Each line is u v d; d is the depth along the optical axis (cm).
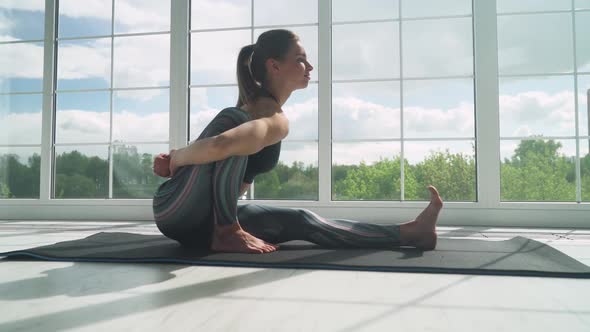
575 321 81
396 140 333
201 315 84
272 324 78
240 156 153
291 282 115
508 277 124
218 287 109
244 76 170
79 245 179
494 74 303
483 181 299
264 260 142
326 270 133
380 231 168
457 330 75
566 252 173
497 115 301
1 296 100
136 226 291
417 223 168
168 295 101
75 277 122
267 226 170
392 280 119
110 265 141
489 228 276
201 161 144
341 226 170
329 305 92
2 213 361
